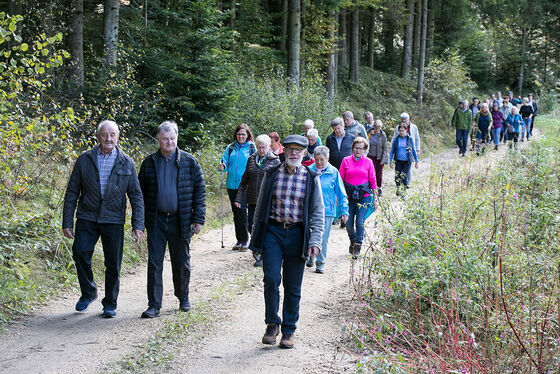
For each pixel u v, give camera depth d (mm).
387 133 23734
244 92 15500
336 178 7578
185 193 5879
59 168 8836
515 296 4930
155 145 12562
